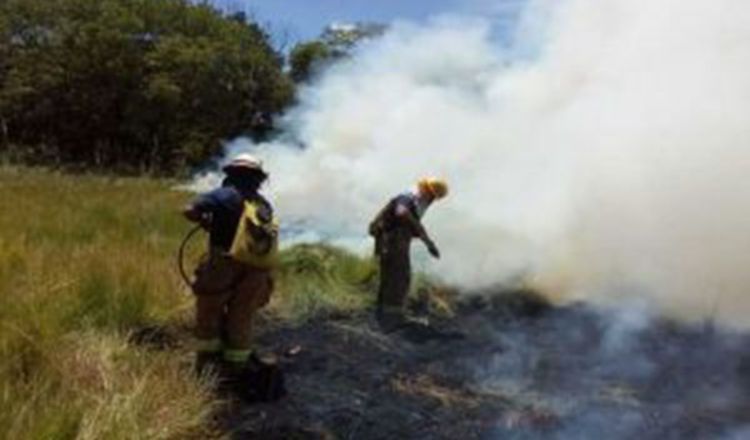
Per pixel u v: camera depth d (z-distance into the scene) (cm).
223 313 682
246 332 680
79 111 3350
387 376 735
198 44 3425
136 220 1234
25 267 789
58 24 3391
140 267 841
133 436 527
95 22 3325
